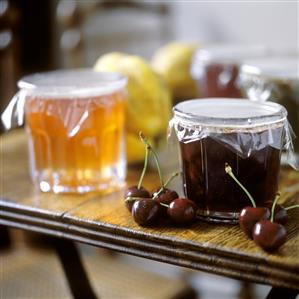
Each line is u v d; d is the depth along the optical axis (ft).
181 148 2.27
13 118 2.63
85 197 2.49
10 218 2.45
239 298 4.07
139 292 3.30
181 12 4.20
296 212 2.29
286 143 2.26
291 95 2.68
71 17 4.45
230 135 2.16
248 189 2.18
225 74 3.23
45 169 2.57
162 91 2.87
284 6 3.77
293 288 1.95
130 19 4.47
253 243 2.07
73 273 2.77
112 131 2.58
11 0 4.84
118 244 2.23
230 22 4.00
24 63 4.98
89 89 2.50
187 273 4.58
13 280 3.35
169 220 2.24
